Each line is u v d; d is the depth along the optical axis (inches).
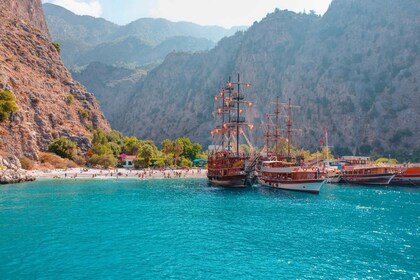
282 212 2706.7
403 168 5177.2
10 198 3201.3
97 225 2202.3
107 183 4726.9
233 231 2096.5
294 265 1535.4
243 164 4343.0
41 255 1610.5
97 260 1562.5
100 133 7755.9
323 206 3009.4
